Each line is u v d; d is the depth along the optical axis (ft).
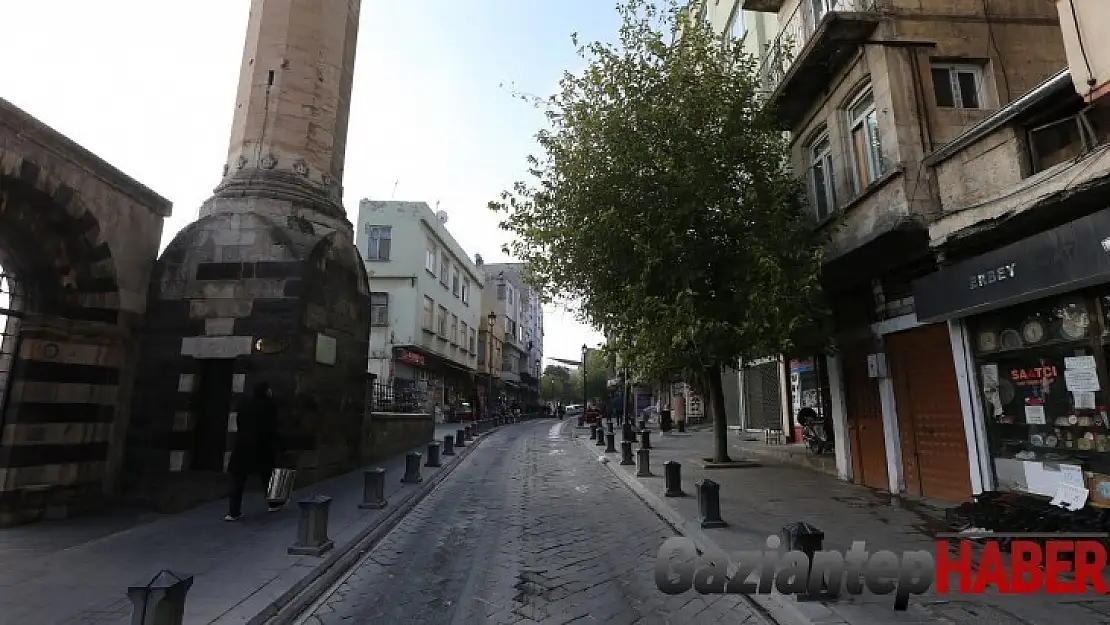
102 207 30.42
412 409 74.64
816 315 33.55
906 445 30.17
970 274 23.02
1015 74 28.84
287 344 34.24
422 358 97.91
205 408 34.47
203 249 35.29
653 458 50.34
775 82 39.93
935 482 28.09
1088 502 20.07
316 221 39.40
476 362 138.41
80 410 29.32
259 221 36.09
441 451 55.36
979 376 25.05
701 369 38.81
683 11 36.58
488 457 55.21
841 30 29.43
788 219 33.60
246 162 39.27
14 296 27.78
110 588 16.62
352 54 46.88
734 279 33.81
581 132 35.76
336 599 17.02
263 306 34.60
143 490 31.83
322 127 42.04
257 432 26.86
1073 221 18.58
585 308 40.98
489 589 17.74
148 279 34.53
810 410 47.85
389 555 21.62
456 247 117.29
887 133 28.07
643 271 33.01
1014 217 21.18
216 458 33.71
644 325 33.58
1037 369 22.33
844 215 31.94
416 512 29.45
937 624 13.62
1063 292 20.25
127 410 32.91
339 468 38.83
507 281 171.01
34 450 26.94
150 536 22.56
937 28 28.84
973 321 25.30
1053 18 29.58
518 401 189.88
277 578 17.37
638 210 34.35
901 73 28.17
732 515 25.86
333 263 38.68
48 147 26.68
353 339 41.32
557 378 279.28
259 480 32.14
